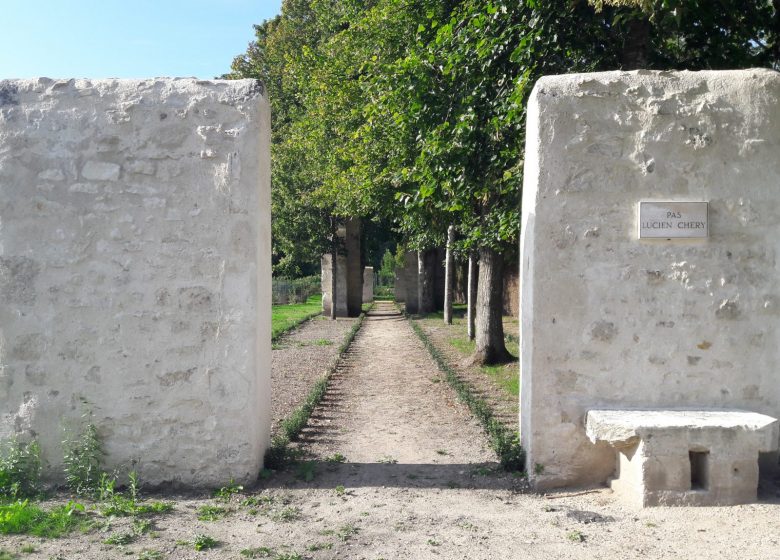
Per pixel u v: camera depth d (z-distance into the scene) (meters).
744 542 4.42
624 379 5.63
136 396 5.76
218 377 5.75
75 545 4.58
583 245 5.64
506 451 6.52
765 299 5.57
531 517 5.06
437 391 11.23
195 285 5.75
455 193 9.48
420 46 10.60
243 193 5.74
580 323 5.65
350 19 15.28
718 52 8.24
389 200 14.84
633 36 7.83
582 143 5.63
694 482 5.18
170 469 5.77
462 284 37.84
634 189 5.61
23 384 5.75
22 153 5.76
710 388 5.59
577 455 5.69
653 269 5.61
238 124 5.76
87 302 5.76
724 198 5.57
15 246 5.75
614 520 4.91
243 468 5.77
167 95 5.79
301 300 41.59
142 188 5.77
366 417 9.16
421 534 4.77
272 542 4.64
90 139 5.77
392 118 11.46
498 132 8.84
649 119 5.59
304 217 26.80
